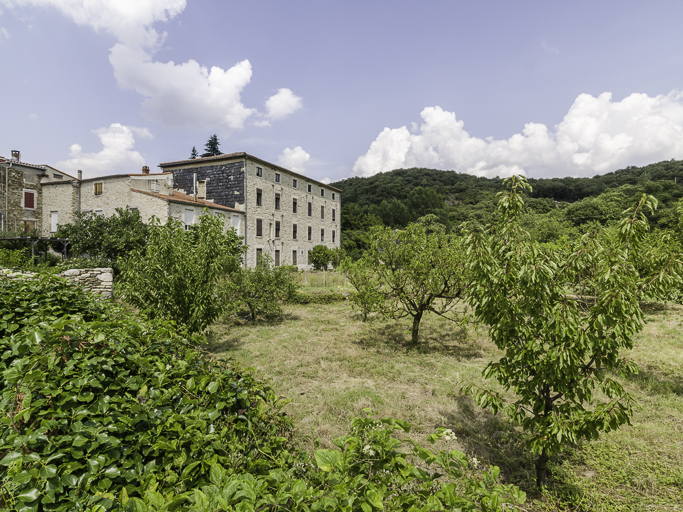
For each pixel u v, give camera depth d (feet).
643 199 11.18
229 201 93.40
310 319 42.39
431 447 14.44
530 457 13.99
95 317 12.74
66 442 5.83
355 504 4.88
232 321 39.75
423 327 37.22
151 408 7.32
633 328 10.74
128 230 57.82
